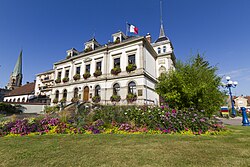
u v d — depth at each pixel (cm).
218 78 1106
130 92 1955
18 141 560
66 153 407
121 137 614
